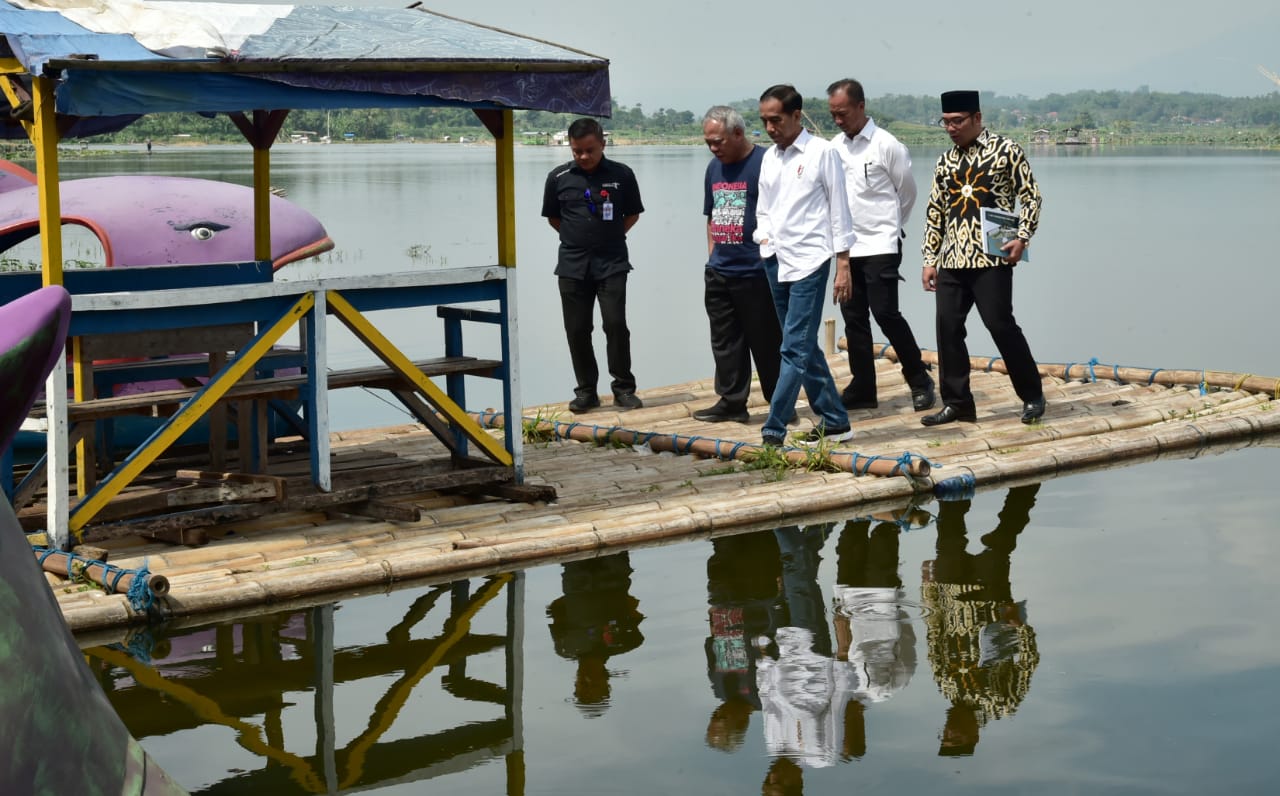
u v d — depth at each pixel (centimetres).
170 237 863
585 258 934
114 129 727
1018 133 14462
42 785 103
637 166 6394
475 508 697
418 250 2070
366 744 421
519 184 4141
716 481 752
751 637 516
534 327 1550
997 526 677
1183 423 874
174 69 570
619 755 407
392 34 667
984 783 380
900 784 381
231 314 627
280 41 618
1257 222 2816
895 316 915
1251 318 1531
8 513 110
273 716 445
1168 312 1589
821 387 810
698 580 595
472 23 724
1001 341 862
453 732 429
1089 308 1630
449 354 745
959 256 859
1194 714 429
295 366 747
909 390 998
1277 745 404
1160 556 615
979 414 920
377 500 679
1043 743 408
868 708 441
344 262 1888
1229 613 531
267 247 745
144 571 552
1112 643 498
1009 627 520
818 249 773
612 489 739
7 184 966
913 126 14000
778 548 646
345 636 530
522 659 498
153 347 646
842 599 562
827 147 772
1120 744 406
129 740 113
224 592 562
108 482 609
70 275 674
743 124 864
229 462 752
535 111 670
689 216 3189
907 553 631
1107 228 2683
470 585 596
